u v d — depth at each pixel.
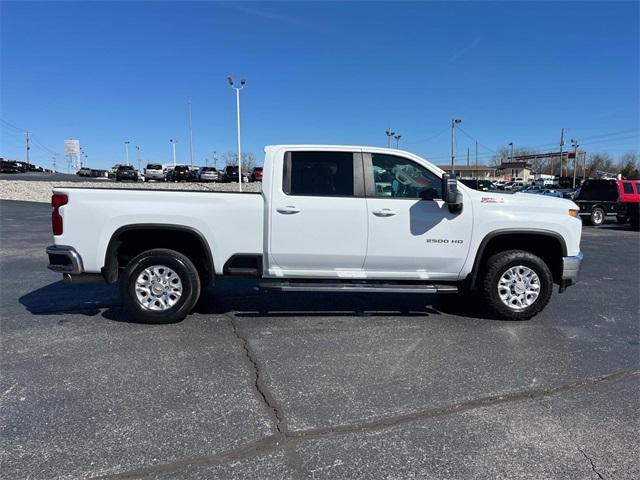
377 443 3.08
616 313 6.20
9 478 2.67
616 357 4.60
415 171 5.50
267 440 3.10
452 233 5.45
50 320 5.53
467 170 110.31
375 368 4.25
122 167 42.00
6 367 4.17
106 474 2.73
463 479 2.73
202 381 3.94
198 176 41.72
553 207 5.58
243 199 5.32
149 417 3.36
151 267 5.33
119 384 3.87
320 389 3.82
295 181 5.36
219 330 5.22
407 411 3.50
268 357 4.47
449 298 6.77
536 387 3.92
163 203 5.25
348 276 5.46
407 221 5.38
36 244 12.16
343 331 5.25
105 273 5.27
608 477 2.77
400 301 6.56
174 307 5.36
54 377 3.98
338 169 5.41
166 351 4.58
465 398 3.71
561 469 2.83
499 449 3.03
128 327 5.29
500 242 5.88
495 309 5.63
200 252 5.59
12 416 3.34
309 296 6.78
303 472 2.78
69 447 2.98
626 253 12.36
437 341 4.97
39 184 31.56
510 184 66.56
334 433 3.19
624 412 3.52
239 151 35.97
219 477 2.72
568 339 5.10
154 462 2.85
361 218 5.33
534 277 5.62
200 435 3.14
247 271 5.41
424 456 2.95
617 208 21.06
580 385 3.97
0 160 53.09
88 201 5.19
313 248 5.35
